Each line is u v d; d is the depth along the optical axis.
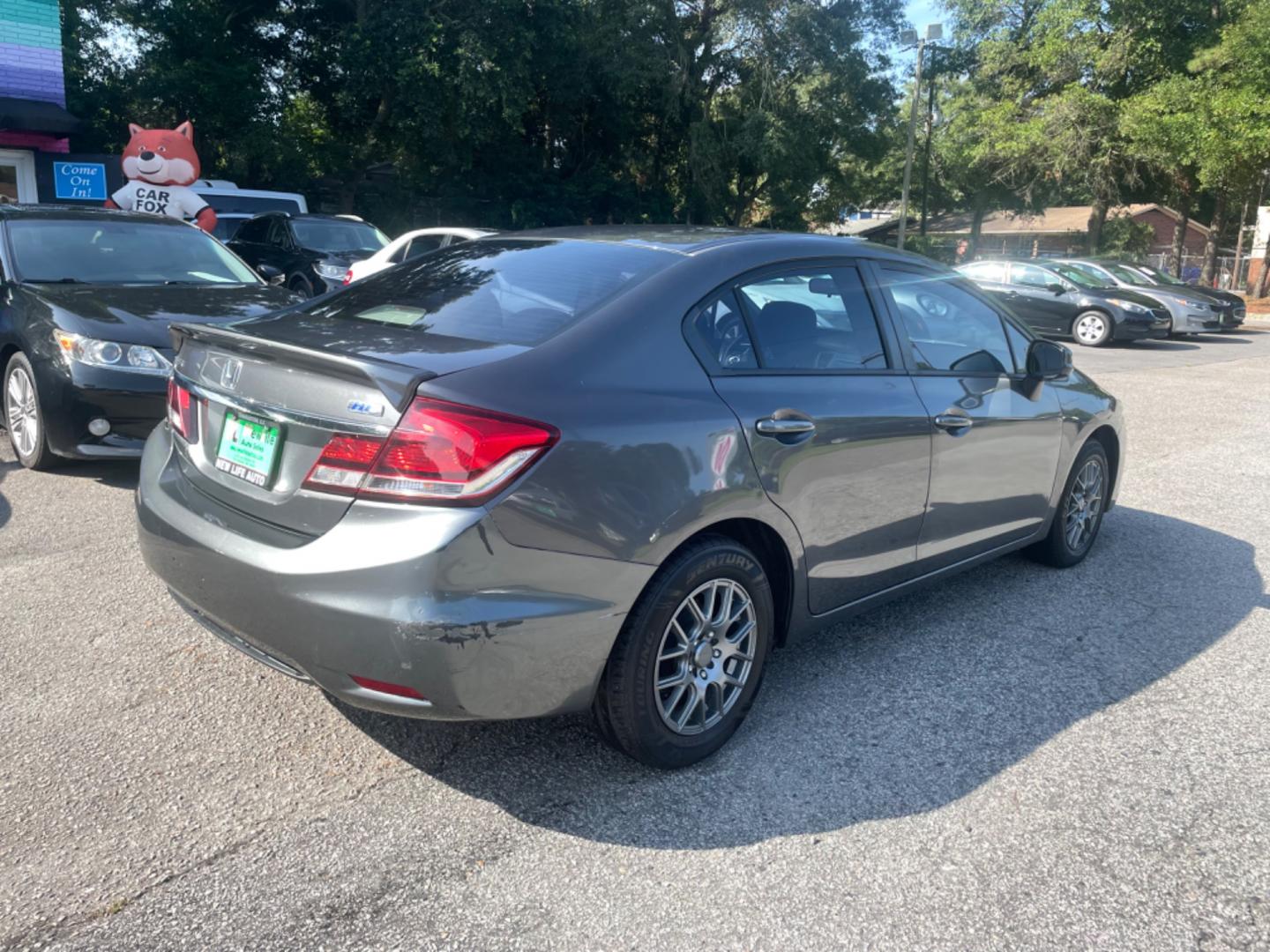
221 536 2.70
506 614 2.42
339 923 2.24
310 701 3.27
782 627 3.30
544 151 31.78
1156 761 3.08
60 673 3.39
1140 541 5.46
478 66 23.75
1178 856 2.59
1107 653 3.90
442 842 2.55
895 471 3.49
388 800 2.73
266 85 26.98
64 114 17.45
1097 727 3.29
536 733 3.14
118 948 2.14
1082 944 2.25
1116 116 29.52
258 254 14.48
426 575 2.35
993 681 3.62
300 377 2.62
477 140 25.86
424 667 2.37
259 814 2.65
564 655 2.54
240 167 26.89
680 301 2.98
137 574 4.30
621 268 3.11
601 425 2.59
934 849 2.59
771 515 3.02
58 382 5.25
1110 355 15.49
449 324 2.94
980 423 3.88
